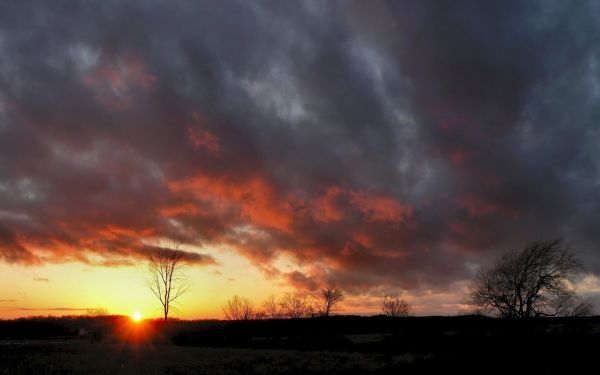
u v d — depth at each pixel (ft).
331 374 107.45
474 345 140.67
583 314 171.42
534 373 108.47
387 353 144.15
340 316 228.84
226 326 219.61
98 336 198.70
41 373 100.17
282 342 176.96
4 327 212.02
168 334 207.72
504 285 182.91
